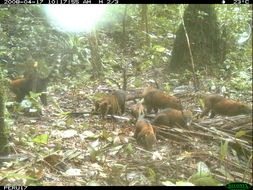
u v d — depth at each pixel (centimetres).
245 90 708
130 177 379
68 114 547
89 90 686
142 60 870
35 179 359
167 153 439
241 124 480
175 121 481
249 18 980
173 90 704
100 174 385
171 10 1106
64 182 375
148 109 551
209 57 805
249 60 896
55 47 759
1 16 685
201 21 803
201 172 373
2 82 418
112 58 848
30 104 511
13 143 435
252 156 423
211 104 538
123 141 457
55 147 438
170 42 981
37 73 573
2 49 664
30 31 740
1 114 413
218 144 462
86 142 468
